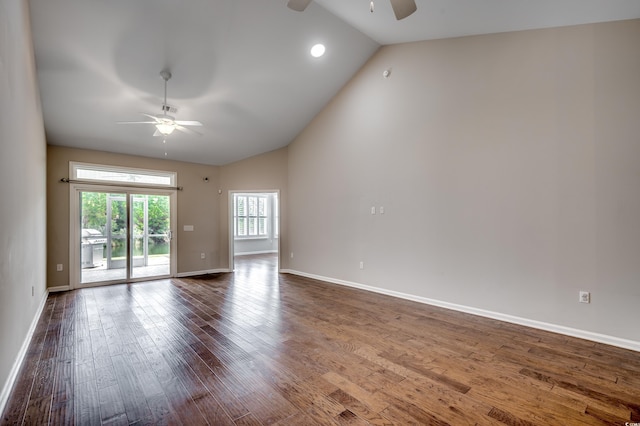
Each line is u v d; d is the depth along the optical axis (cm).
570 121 305
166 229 625
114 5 300
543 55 321
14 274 236
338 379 224
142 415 184
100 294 479
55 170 502
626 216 278
